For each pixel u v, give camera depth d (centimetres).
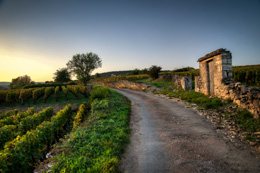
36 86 3162
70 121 1104
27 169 434
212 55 1065
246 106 682
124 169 389
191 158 420
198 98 1102
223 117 706
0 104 2005
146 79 3875
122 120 776
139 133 631
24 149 449
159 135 595
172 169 379
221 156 417
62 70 4972
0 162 359
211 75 1155
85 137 550
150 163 411
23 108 1761
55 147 541
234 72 1639
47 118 1109
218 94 1025
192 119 750
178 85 1823
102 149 460
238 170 358
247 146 451
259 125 542
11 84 5747
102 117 838
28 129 834
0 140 654
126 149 495
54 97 2280
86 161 394
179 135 577
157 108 1076
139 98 1667
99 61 3519
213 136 540
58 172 364
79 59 3359
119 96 1738
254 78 1412
